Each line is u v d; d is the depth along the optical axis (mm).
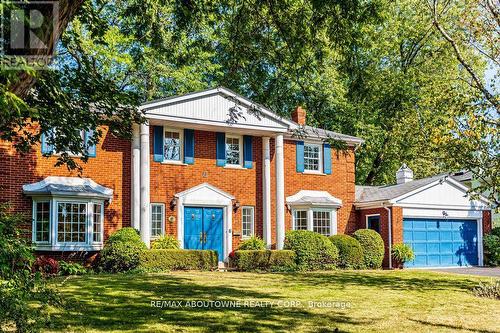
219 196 23188
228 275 18797
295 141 25375
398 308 12188
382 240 24469
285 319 10516
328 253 22641
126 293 13195
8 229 5977
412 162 31500
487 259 27922
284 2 11531
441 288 16375
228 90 22641
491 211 28344
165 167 22250
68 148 12250
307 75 13727
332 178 26203
